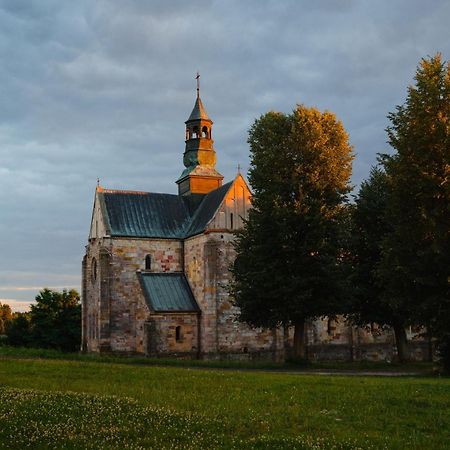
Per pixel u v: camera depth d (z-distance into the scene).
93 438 17.09
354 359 65.12
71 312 85.31
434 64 38.28
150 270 66.69
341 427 18.62
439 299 37.06
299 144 48.62
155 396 23.73
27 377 29.28
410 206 38.22
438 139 36.47
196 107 73.75
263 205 48.06
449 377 35.75
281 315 47.06
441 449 16.23
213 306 60.38
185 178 72.88
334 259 46.47
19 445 16.42
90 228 72.69
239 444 16.47
